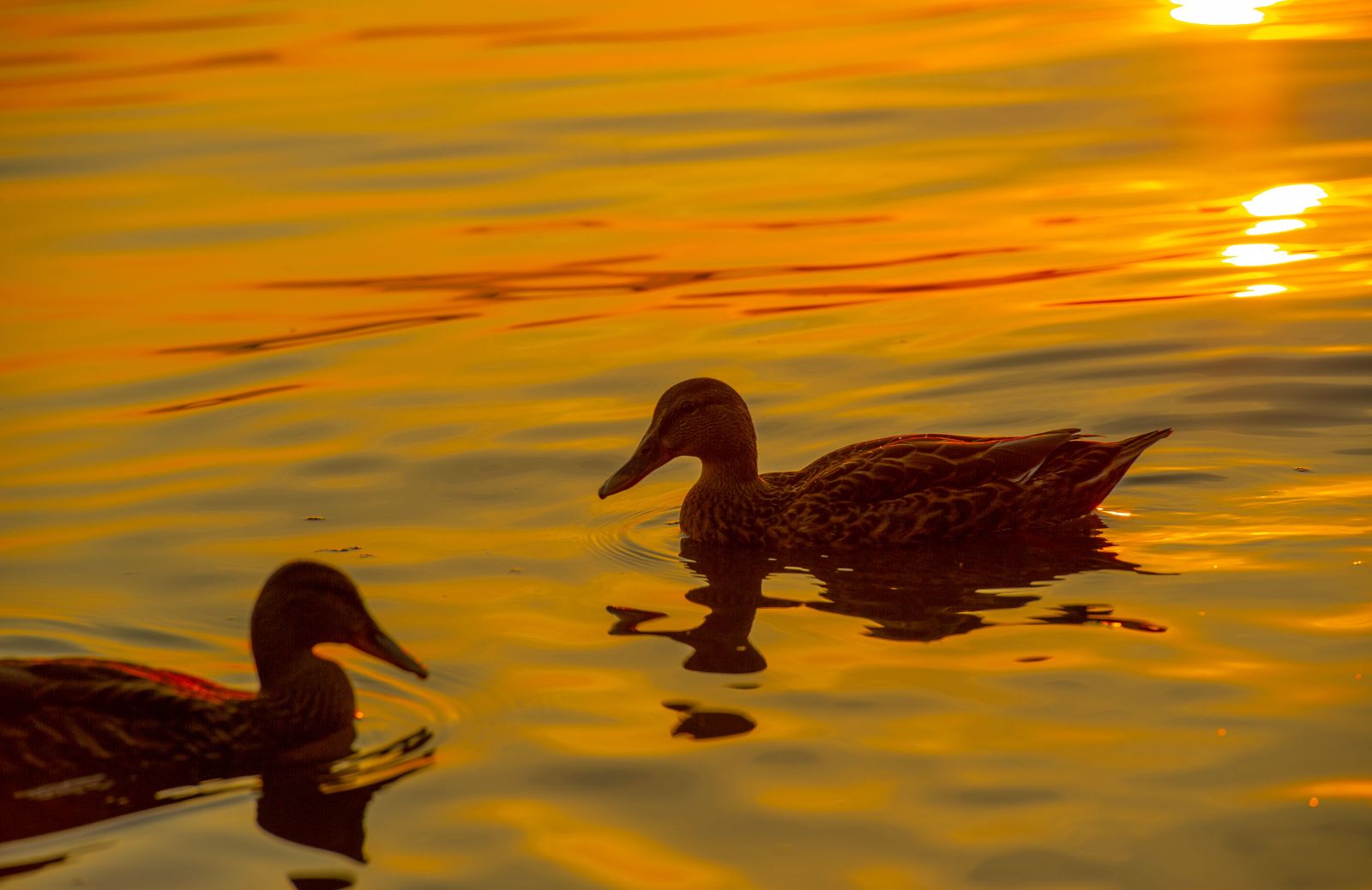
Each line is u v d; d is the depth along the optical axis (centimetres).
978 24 3572
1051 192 2381
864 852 858
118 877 857
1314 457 1462
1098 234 2177
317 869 862
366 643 1038
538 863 859
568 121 2897
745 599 1232
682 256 2177
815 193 2433
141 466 1549
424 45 3559
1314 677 1038
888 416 1625
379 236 2323
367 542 1355
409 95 3117
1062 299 1930
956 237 2206
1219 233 2145
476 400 1705
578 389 1727
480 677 1092
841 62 3256
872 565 1304
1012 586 1235
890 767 946
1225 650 1086
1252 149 2534
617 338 1881
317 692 1016
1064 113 2812
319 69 3353
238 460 1555
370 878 852
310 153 2766
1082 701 1018
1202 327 1805
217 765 983
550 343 1873
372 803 929
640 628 1174
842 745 975
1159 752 948
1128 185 2392
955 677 1064
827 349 1817
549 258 2192
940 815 890
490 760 975
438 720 1034
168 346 1903
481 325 1944
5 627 1195
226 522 1405
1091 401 1625
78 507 1448
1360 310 1820
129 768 975
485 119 2930
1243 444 1500
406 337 1912
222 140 2864
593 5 3947
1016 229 2225
